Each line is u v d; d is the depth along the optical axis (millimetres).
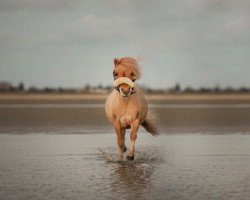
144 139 20234
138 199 9141
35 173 11859
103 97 123812
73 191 9836
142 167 12664
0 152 15852
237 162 13539
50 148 16906
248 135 21703
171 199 9141
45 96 135625
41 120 30016
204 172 11898
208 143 18484
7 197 9359
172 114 35938
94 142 18906
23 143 18500
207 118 31625
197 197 9281
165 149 16672
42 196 9430
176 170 12188
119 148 13625
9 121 29312
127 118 13070
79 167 12727
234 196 9359
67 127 25625
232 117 32438
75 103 66500
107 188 10086
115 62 12938
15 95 146750
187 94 155625
